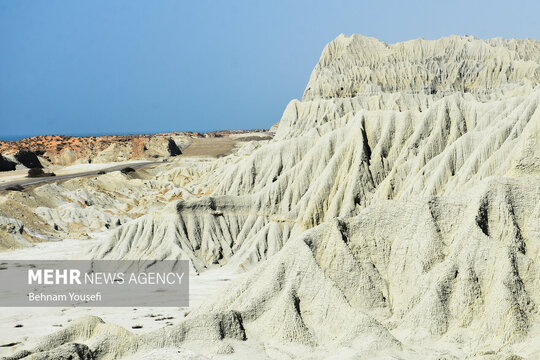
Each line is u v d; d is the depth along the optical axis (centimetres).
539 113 7362
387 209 6894
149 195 17138
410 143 10719
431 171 9706
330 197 10512
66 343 5509
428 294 5969
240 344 5809
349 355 5328
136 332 6862
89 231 14188
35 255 11381
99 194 16650
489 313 5650
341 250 6531
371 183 10381
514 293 5706
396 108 16062
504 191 6538
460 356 5341
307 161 11300
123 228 10625
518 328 5403
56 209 14850
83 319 6084
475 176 8544
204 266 9950
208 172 18612
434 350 5488
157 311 7875
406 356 5294
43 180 18525
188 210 10581
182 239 10212
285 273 6450
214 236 10456
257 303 6231
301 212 10625
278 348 5719
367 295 6281
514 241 6231
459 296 5897
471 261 6078
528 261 5959
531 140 7325
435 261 6394
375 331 5591
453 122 10581
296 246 6581
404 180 10250
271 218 10788
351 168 10606
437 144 10425
